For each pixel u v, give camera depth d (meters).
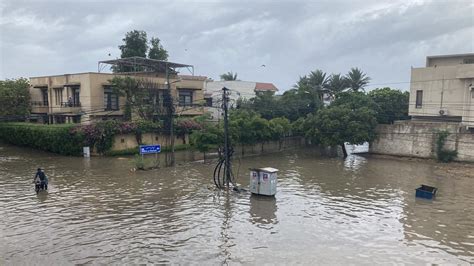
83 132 36.62
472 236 16.33
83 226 17.05
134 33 55.56
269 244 15.09
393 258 13.91
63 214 18.81
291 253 14.20
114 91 40.16
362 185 26.52
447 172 31.77
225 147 25.09
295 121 47.06
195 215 18.89
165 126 40.31
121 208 19.97
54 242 15.10
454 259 13.91
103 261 13.34
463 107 37.38
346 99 44.19
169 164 34.03
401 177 29.58
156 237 15.73
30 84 48.56
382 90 48.16
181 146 42.84
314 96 53.34
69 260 13.41
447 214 19.53
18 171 29.69
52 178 27.23
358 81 60.34
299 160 38.91
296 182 27.48
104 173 29.30
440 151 36.91
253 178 23.11
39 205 20.38
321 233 16.45
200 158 38.09
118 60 44.56
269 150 45.78
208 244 15.01
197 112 50.69
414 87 41.19
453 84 38.12
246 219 18.34
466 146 35.66
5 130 44.69
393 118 45.03
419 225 17.70
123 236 15.82
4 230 16.45
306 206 20.81
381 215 19.22
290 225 17.48
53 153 38.97
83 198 21.86
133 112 41.03
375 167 34.50
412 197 23.09
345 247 14.89
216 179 27.73
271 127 42.31
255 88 67.19
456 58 41.22
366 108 40.91
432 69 39.62
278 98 55.00
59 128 37.44
